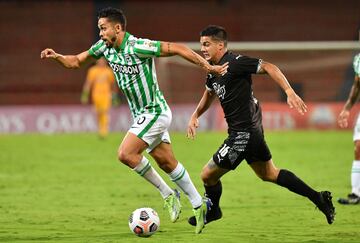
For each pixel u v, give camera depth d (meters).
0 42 111.50
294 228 29.66
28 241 26.97
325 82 99.38
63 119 89.19
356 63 35.22
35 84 109.31
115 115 89.50
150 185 44.59
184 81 101.44
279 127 89.25
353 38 116.69
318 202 27.69
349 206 35.09
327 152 64.06
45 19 114.06
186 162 57.50
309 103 91.94
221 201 37.62
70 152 65.50
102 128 78.62
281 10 117.38
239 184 44.66
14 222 31.47
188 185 28.59
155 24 115.38
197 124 29.34
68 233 28.69
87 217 32.88
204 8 117.25
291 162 56.53
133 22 115.00
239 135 26.91
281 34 116.38
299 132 86.12
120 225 30.67
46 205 36.62
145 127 28.03
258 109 27.41
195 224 28.62
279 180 27.81
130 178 48.00
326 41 116.62
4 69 109.69
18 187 43.66
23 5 114.38
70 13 114.88
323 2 117.94
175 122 88.94
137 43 27.50
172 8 116.75
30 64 110.25
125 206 36.31
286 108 89.56
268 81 105.31
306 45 87.00
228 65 26.61
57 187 43.66
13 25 112.69
